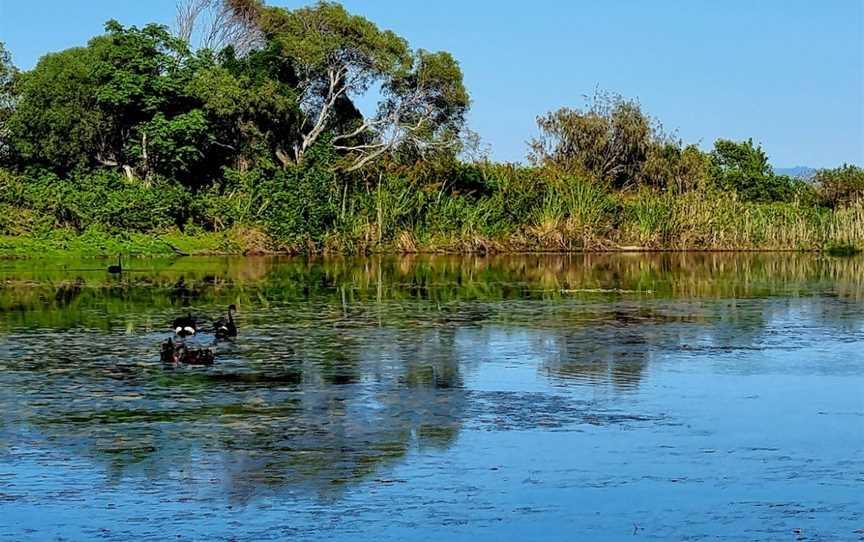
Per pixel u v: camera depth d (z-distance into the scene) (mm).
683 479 13531
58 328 25344
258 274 40938
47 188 51438
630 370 20531
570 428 15953
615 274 42562
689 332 25625
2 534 11625
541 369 20594
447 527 11867
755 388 18906
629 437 15461
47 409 16969
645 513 12312
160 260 47688
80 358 21328
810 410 17219
